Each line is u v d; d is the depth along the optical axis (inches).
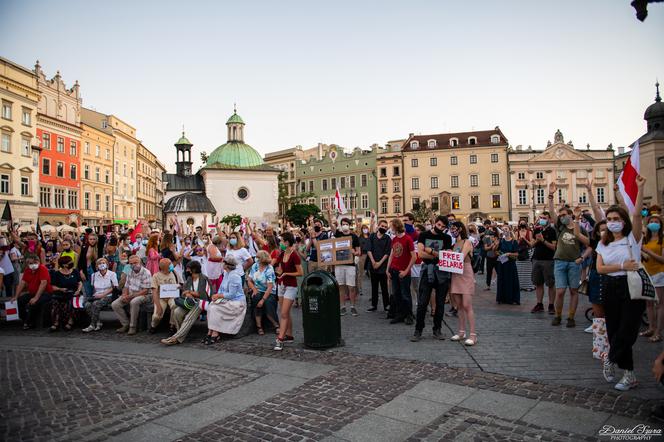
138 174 2874.0
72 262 444.5
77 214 1978.3
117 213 2549.2
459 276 318.7
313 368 274.1
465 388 230.5
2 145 1493.6
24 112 1594.5
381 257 453.1
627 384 221.5
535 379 240.1
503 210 2871.6
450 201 2955.2
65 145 2053.4
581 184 2800.2
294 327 401.4
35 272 435.8
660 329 305.4
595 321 250.7
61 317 427.2
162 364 299.3
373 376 254.5
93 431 198.5
